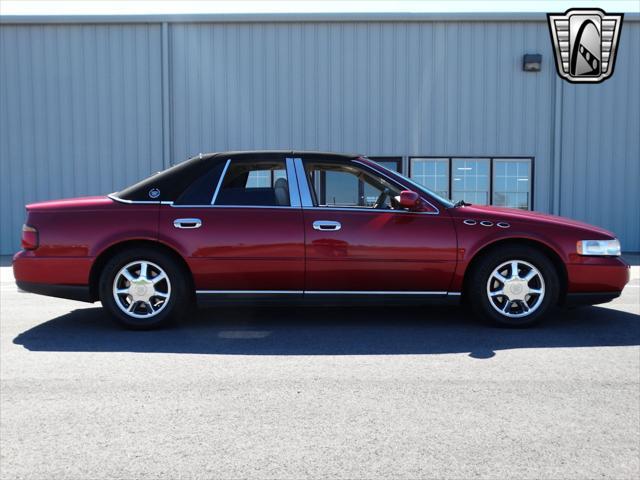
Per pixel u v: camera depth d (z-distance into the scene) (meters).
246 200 5.04
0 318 5.62
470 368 3.92
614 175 11.73
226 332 4.99
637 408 3.20
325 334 4.91
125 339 4.75
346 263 4.95
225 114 11.75
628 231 11.77
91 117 11.73
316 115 11.73
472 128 11.72
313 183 5.10
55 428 2.96
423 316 5.66
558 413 3.13
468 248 4.95
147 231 4.93
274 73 11.70
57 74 11.69
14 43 11.63
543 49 11.63
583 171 11.74
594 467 2.55
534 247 5.10
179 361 4.11
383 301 5.04
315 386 3.56
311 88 11.71
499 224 4.99
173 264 4.97
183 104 11.74
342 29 11.65
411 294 5.03
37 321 5.48
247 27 11.66
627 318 5.53
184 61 11.70
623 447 2.73
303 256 4.94
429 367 3.95
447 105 11.71
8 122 11.70
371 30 11.65
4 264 10.31
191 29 11.66
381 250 4.95
